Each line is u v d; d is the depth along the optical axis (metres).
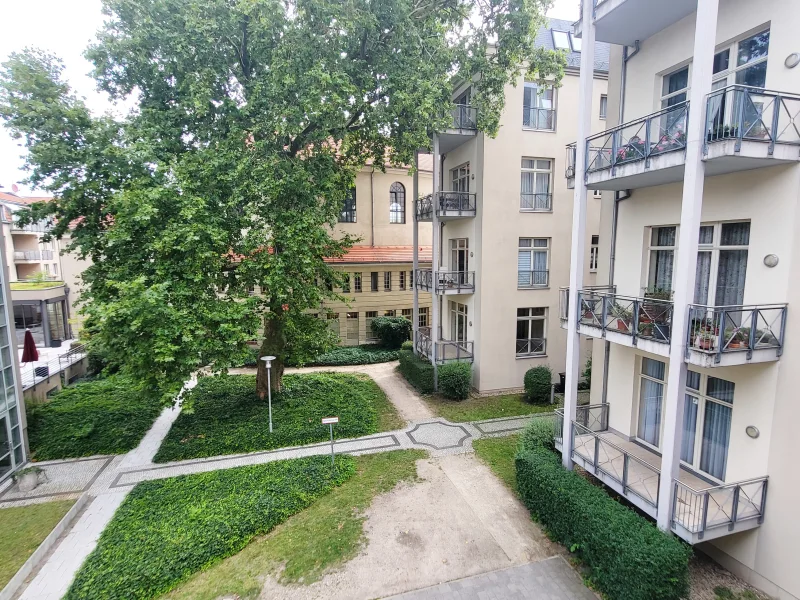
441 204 14.34
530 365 14.98
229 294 10.67
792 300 5.47
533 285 14.73
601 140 10.00
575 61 14.33
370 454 10.32
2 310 9.57
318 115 9.84
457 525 7.58
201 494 8.34
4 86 8.97
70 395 13.91
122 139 9.83
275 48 9.76
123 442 10.80
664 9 6.78
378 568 6.57
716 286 6.65
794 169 5.42
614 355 8.86
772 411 5.74
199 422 11.89
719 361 5.43
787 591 5.56
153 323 8.98
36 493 8.77
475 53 11.77
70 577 6.41
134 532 7.18
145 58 9.73
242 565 6.70
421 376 14.80
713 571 6.29
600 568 5.95
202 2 9.45
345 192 12.92
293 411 12.57
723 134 5.34
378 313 22.66
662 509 5.94
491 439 11.05
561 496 6.86
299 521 7.80
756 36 6.06
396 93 10.09
